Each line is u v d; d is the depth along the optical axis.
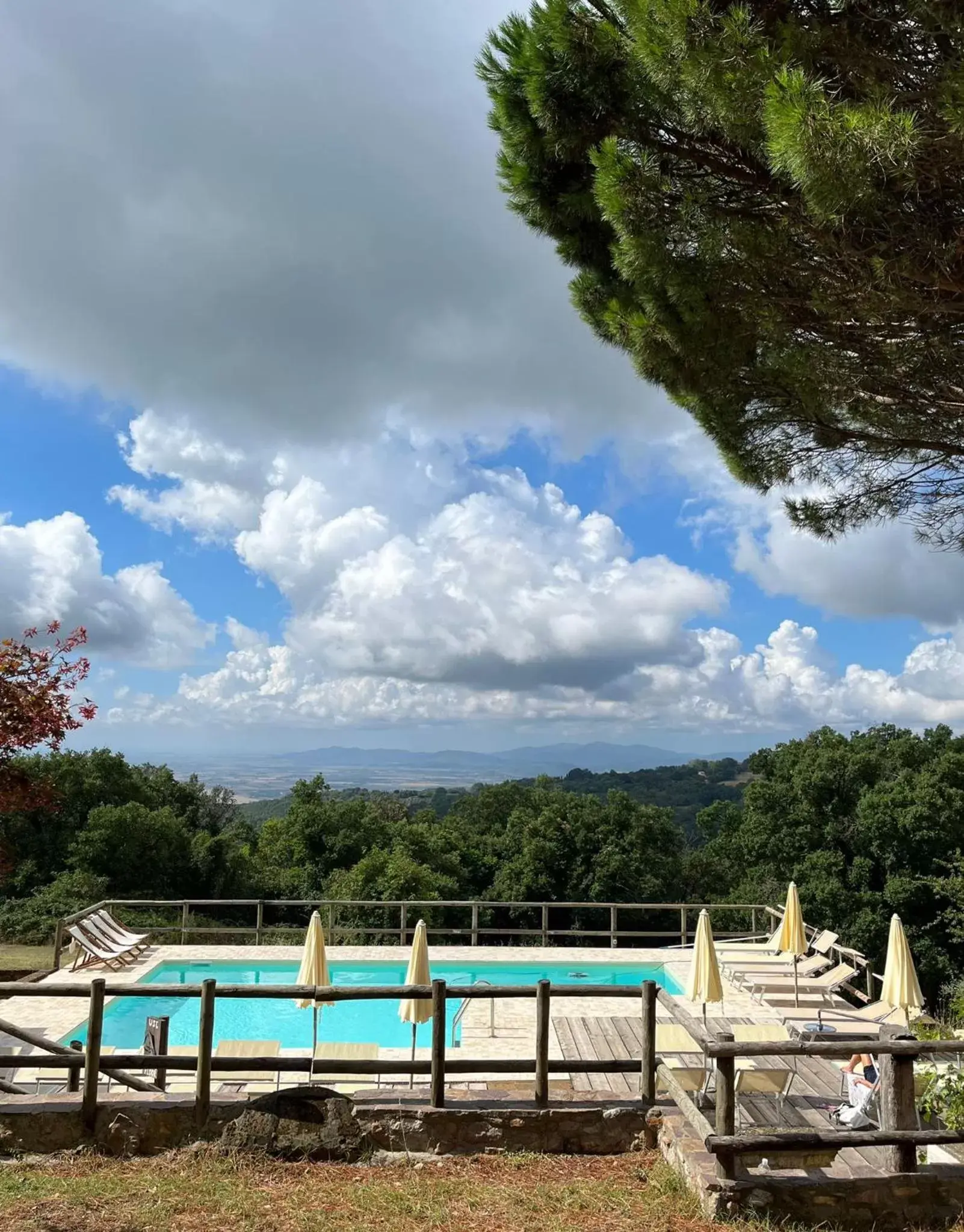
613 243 6.66
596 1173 5.86
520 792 44.28
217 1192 5.41
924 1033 6.72
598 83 6.25
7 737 5.88
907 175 4.93
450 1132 6.16
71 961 14.86
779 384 6.88
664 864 34.81
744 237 6.04
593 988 6.44
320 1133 6.06
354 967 13.59
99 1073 6.48
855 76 5.30
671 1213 5.26
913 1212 5.34
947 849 29.42
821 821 32.41
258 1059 6.18
